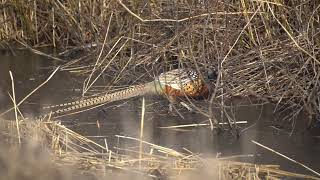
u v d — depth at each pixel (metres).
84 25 25.64
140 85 18.75
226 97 18.75
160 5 21.39
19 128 16.25
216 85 17.23
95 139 16.22
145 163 14.09
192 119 17.59
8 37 28.72
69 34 27.06
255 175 13.13
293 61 18.62
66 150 15.06
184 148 15.08
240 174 13.20
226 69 18.81
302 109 17.77
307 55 18.34
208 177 13.23
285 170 13.96
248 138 16.14
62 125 16.53
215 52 18.86
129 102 19.27
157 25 21.31
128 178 13.44
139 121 17.59
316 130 16.55
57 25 27.59
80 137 15.66
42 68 23.88
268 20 19.62
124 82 20.88
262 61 18.36
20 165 14.25
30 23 28.16
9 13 28.73
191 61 18.88
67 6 26.89
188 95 18.27
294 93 17.88
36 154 14.79
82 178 13.52
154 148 14.80
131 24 21.91
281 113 17.78
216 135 16.41
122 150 15.31
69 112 18.52
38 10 28.00
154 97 19.14
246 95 18.88
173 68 20.19
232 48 18.47
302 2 18.88
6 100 19.86
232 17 19.44
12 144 15.48
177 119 17.66
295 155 14.90
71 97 19.88
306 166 14.08
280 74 18.81
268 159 14.66
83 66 23.19
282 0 19.70
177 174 13.48
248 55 19.39
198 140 16.05
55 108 18.84
